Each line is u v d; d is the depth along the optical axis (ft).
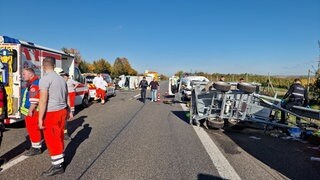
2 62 28.89
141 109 50.34
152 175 17.22
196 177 17.13
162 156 21.08
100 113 43.98
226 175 17.65
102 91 59.26
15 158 19.71
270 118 32.81
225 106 31.37
